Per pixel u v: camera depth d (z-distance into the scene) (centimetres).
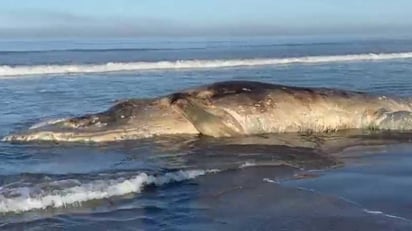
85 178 848
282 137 1196
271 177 871
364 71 2967
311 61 4188
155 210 707
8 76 2889
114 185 799
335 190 790
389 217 669
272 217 673
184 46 8669
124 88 2173
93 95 1938
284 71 3108
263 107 1234
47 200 727
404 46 7869
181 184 834
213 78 2661
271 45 9038
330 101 1284
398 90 1864
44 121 1312
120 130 1191
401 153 1059
